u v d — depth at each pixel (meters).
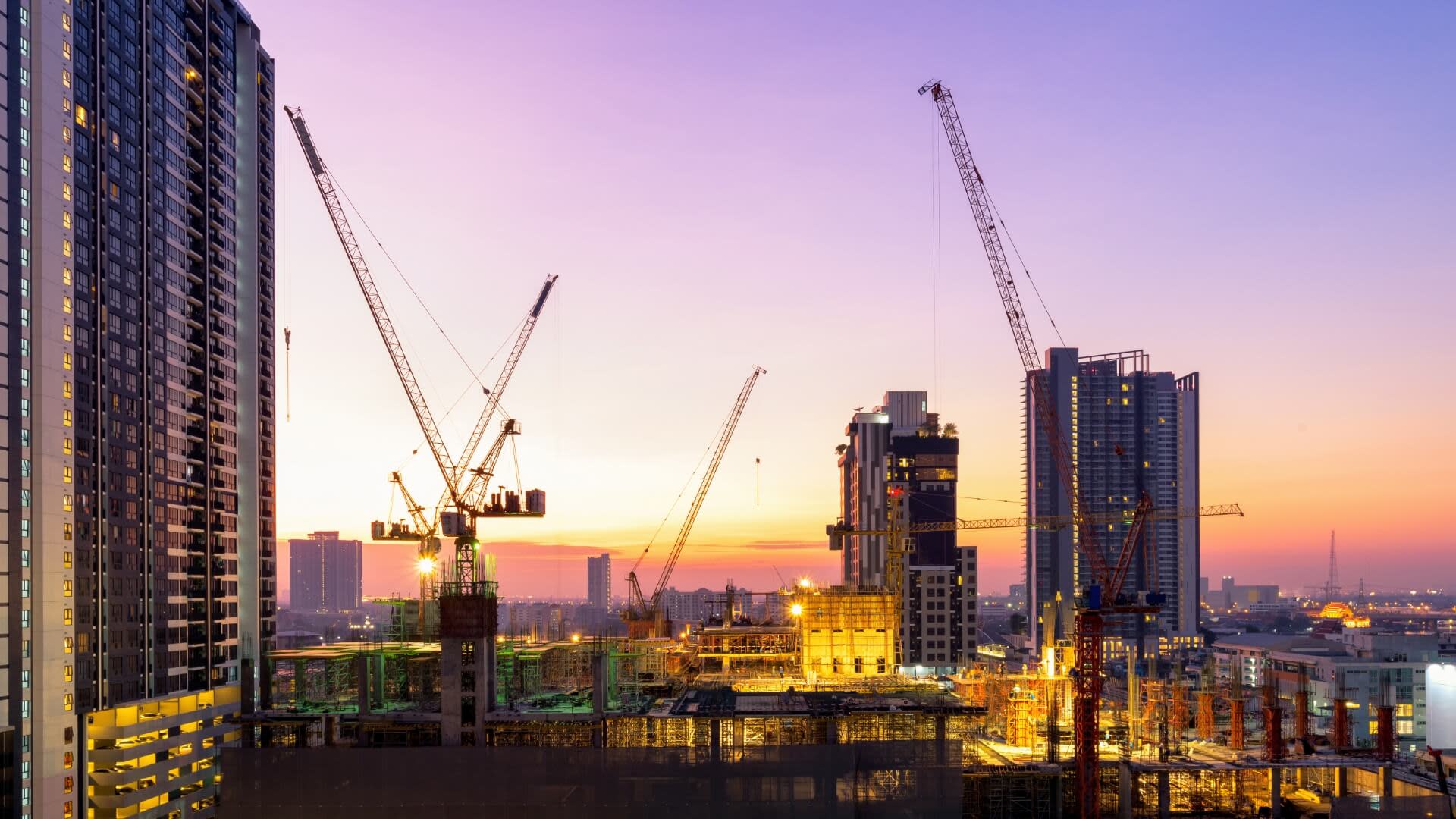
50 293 165.00
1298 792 172.25
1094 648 177.12
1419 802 153.75
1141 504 189.38
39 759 156.12
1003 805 161.50
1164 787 165.00
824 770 144.75
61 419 165.62
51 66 168.25
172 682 188.12
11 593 154.00
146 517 184.88
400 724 152.62
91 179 176.88
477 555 186.75
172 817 180.62
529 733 154.25
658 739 151.75
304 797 145.25
